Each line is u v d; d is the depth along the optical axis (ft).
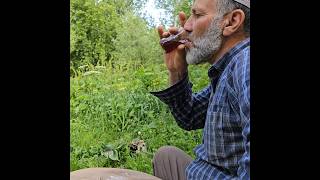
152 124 10.71
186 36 5.22
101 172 5.47
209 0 4.90
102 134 10.41
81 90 12.23
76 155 9.68
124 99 11.57
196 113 6.32
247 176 3.64
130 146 10.19
